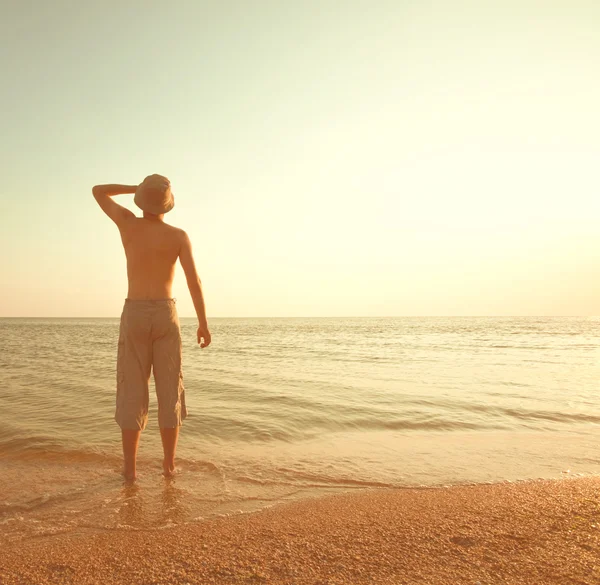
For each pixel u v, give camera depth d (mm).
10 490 3000
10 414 5500
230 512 2619
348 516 2484
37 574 1798
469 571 1771
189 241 3465
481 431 4953
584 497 2674
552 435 4770
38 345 21031
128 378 3260
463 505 2621
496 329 48906
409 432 4895
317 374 9961
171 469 3369
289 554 1960
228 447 4203
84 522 2459
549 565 1799
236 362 12984
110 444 4172
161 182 3361
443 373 10156
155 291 3303
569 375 9797
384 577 1733
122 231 3350
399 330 47125
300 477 3336
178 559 1929
